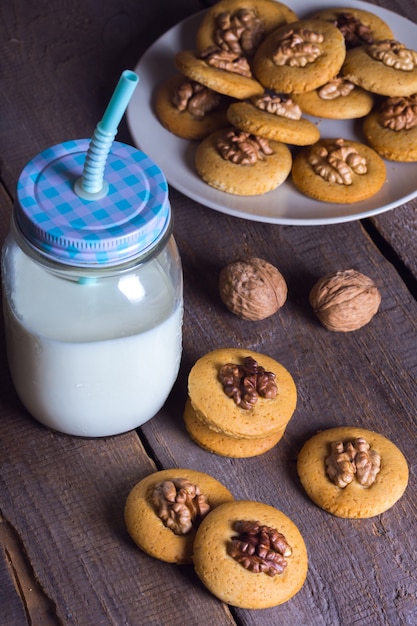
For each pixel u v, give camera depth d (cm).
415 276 89
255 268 84
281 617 75
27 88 95
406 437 82
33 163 72
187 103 92
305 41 92
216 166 89
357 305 84
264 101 89
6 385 82
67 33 98
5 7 99
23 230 71
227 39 94
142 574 76
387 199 89
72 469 79
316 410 82
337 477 78
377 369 84
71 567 76
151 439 81
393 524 78
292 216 88
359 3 99
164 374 78
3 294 76
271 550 74
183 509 76
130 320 75
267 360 81
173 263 76
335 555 77
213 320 85
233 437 78
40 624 75
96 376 75
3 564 76
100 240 70
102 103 95
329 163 89
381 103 94
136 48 98
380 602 76
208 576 74
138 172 72
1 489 78
